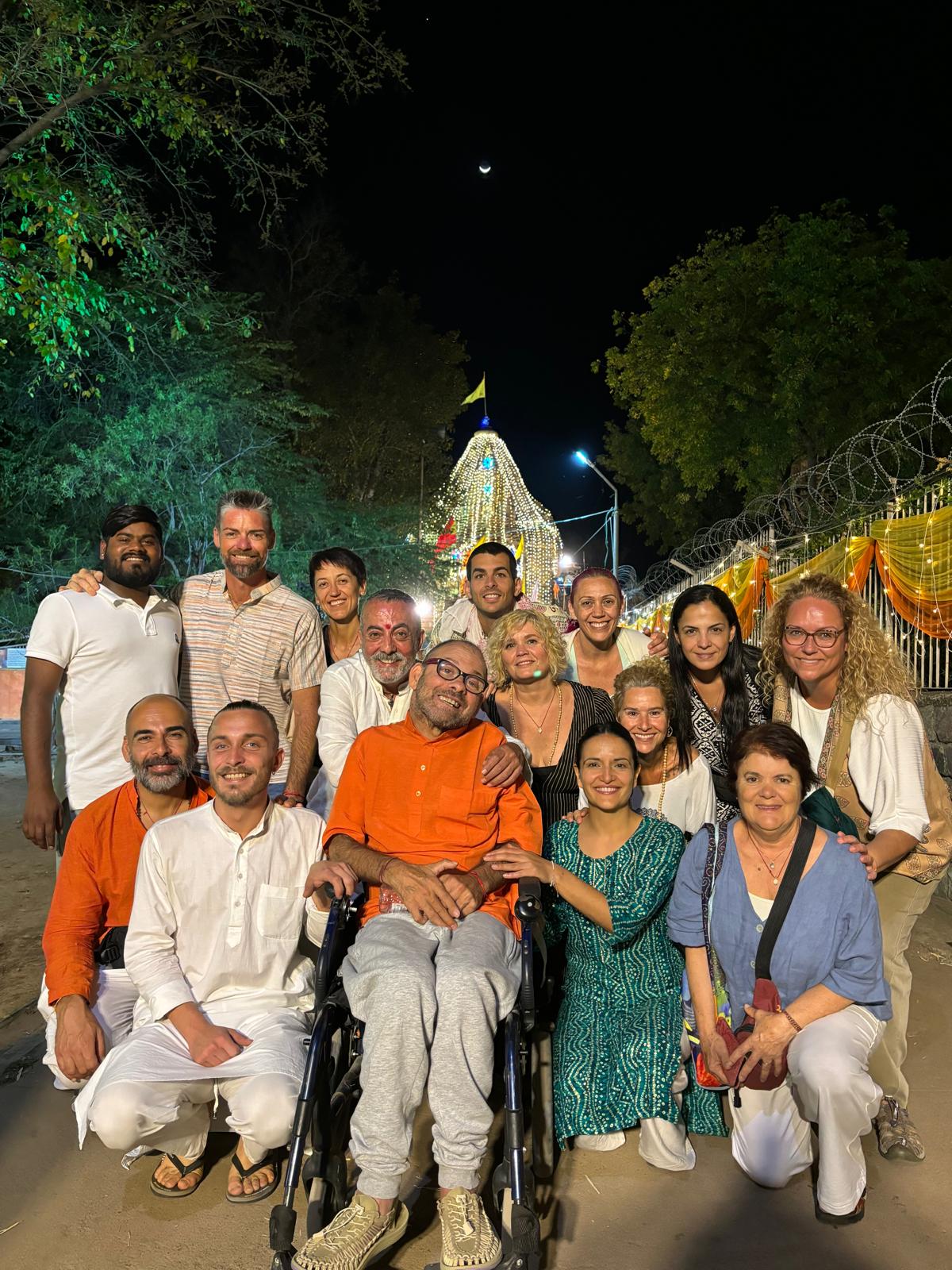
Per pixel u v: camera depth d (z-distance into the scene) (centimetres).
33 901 712
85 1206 333
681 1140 361
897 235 1902
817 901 338
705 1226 325
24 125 1029
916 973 545
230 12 1041
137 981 354
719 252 2116
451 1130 302
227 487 1691
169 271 1253
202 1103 340
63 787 463
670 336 2162
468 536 4872
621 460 2991
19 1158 361
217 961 359
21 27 991
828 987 336
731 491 2708
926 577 732
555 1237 320
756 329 2016
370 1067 303
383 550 2588
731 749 351
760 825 340
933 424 817
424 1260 307
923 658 786
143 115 1056
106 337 1504
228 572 491
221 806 360
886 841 362
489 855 358
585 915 374
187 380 1644
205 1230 320
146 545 459
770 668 431
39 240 1120
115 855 387
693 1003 361
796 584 409
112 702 453
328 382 2638
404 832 364
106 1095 320
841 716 394
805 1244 315
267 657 491
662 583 2094
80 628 450
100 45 998
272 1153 356
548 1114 367
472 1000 310
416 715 371
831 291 1864
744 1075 335
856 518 903
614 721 443
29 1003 509
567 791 453
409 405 2777
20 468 1631
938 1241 315
